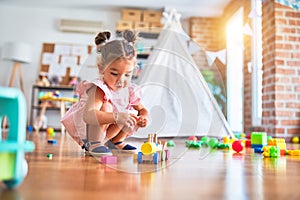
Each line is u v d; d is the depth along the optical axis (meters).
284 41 2.82
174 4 4.53
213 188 0.61
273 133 2.79
